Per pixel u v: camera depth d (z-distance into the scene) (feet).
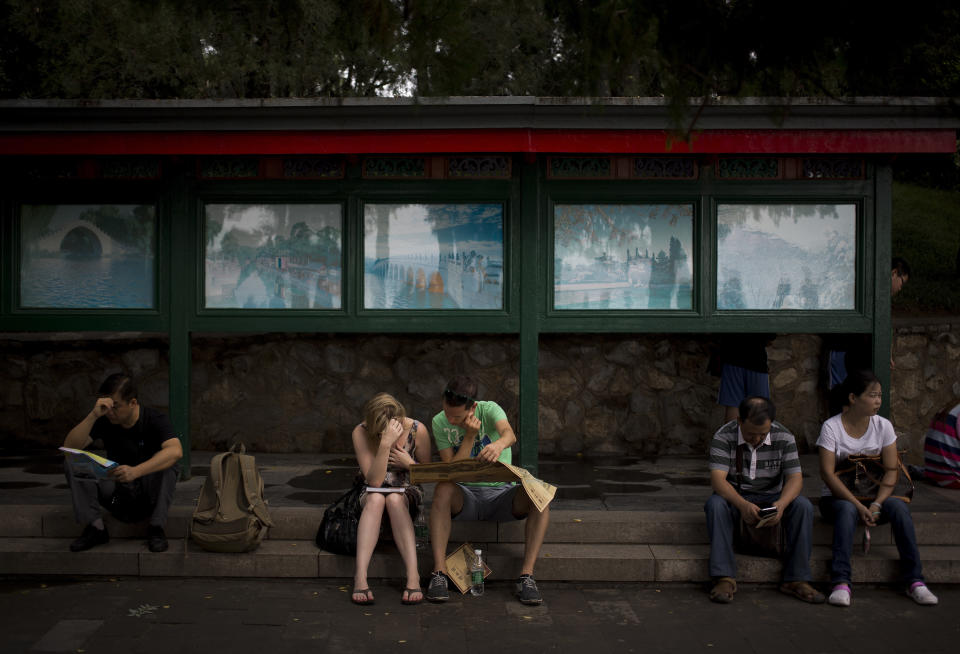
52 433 24.20
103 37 26.71
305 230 19.86
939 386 23.82
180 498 17.90
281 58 26.55
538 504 14.07
